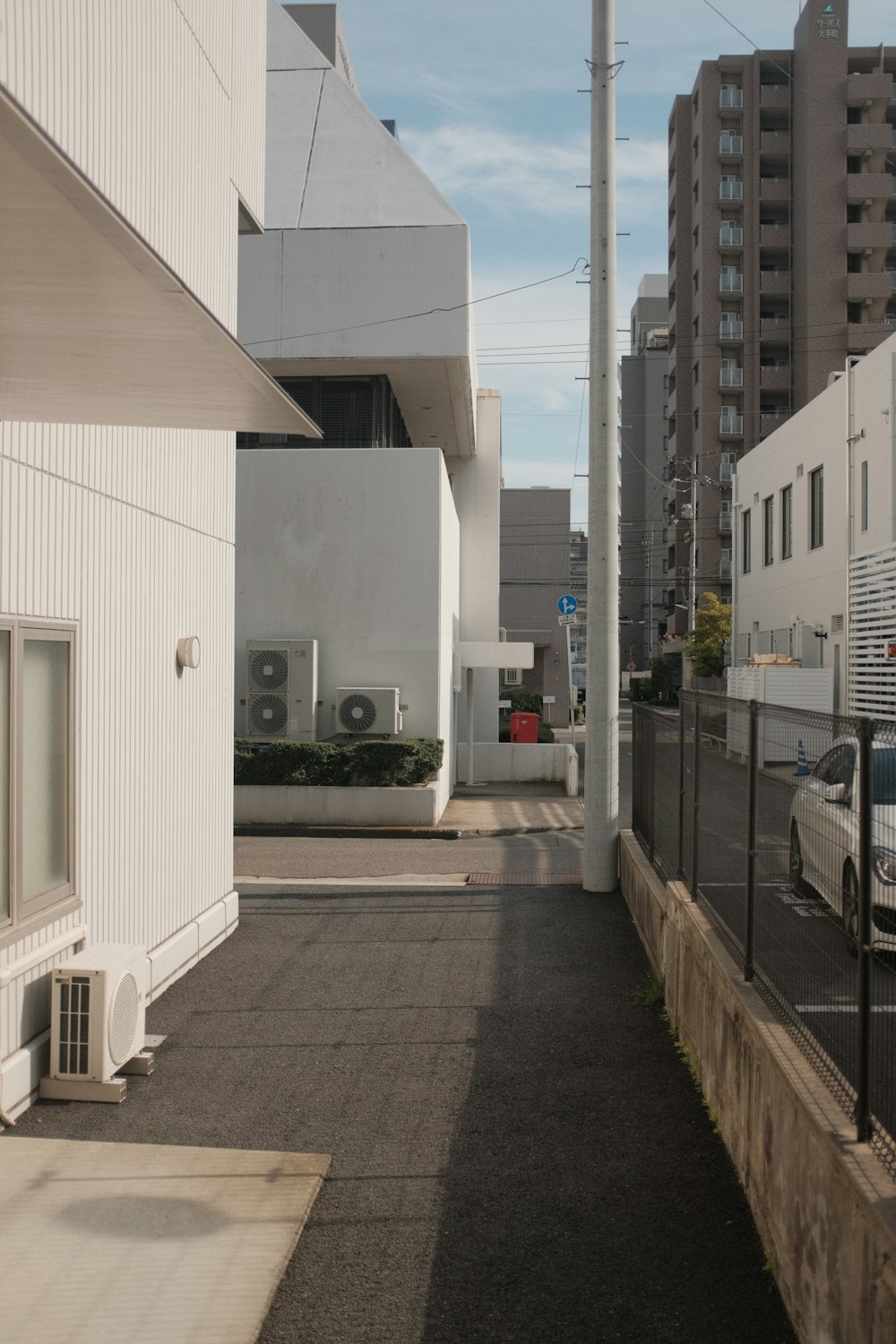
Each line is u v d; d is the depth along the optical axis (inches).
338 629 719.1
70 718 245.6
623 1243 167.0
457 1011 289.3
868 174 2231.8
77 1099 224.2
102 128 258.2
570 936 378.6
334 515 721.0
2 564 214.1
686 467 2406.5
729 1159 196.2
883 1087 129.6
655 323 3501.5
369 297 768.9
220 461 373.1
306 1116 216.4
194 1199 179.3
